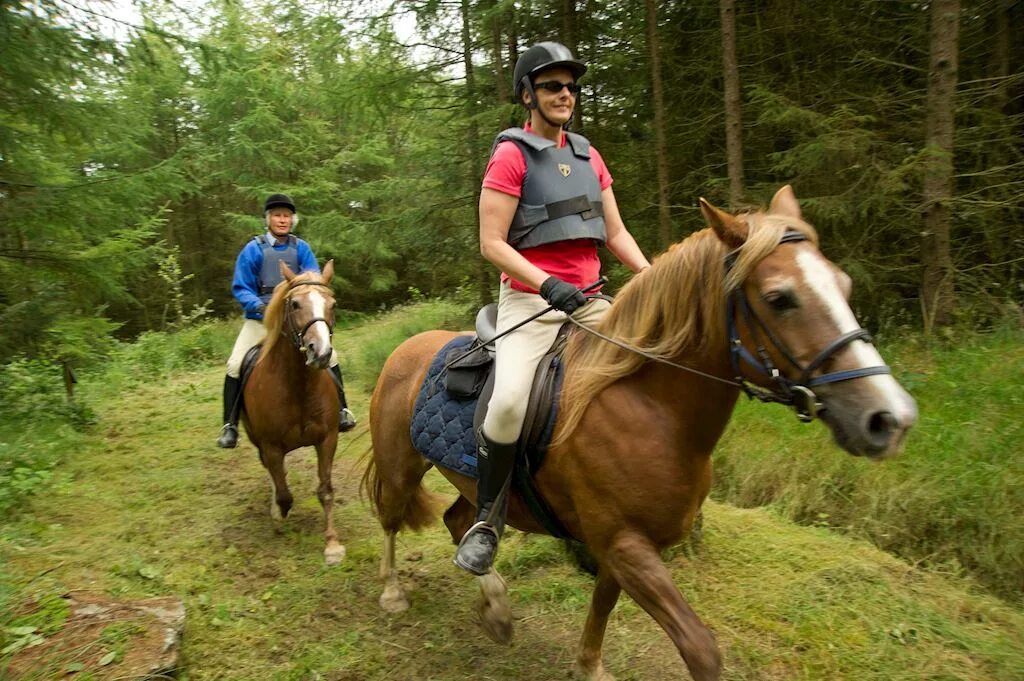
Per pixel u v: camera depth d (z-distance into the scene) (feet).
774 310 5.83
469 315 37.45
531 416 7.58
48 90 20.58
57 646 9.22
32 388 24.11
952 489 13.00
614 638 10.30
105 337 24.82
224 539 14.40
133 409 27.63
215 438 22.94
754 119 24.71
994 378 15.69
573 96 7.84
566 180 7.73
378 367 30.99
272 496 17.33
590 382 7.20
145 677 8.82
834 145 19.17
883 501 13.67
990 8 22.08
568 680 9.48
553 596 11.58
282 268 14.23
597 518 7.14
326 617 11.26
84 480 18.43
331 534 13.84
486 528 7.98
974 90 20.70
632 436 6.92
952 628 9.99
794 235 5.98
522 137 7.71
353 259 60.95
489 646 10.32
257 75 53.88
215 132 56.03
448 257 35.58
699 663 6.18
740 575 11.84
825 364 5.57
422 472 10.85
